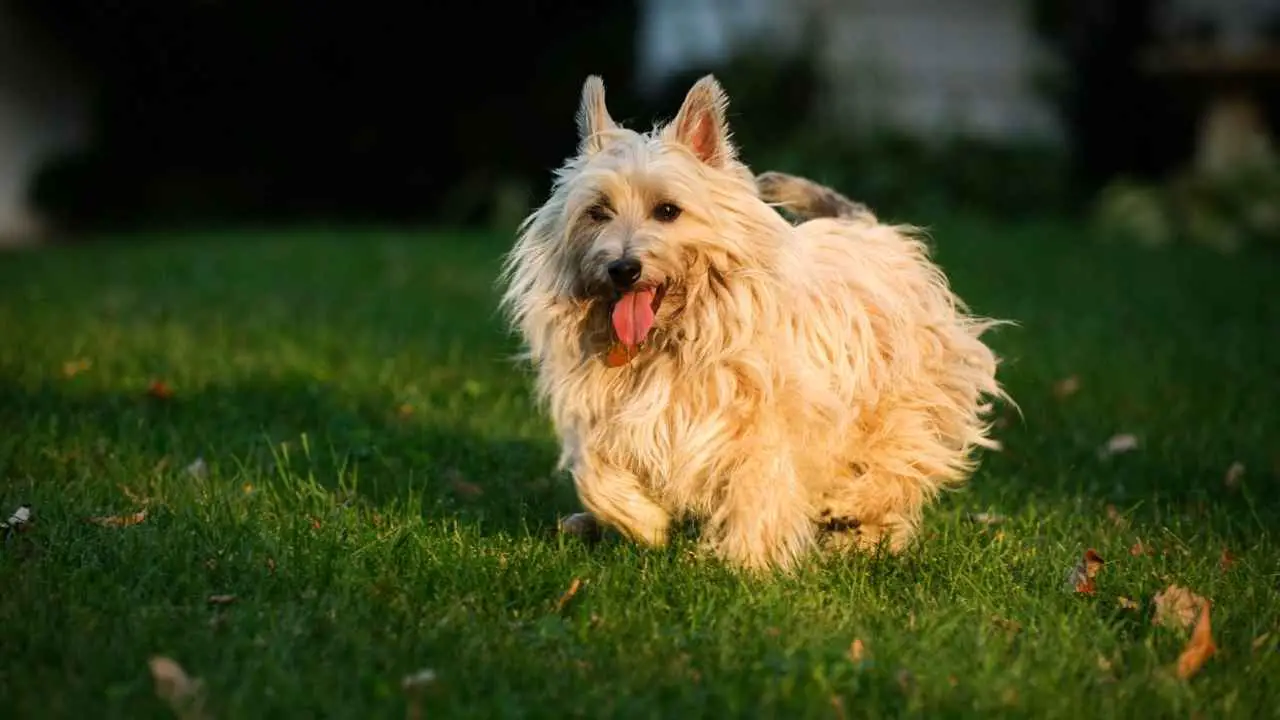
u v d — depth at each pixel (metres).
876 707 4.03
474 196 23.45
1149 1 23.12
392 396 8.16
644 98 21.67
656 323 5.09
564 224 5.25
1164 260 16.08
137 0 22.59
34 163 23.78
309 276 14.41
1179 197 19.12
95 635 4.27
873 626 4.65
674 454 5.13
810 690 4.05
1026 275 14.44
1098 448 7.25
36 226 23.73
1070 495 6.52
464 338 10.14
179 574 4.84
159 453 6.73
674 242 5.01
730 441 5.11
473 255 16.23
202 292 13.08
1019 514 6.07
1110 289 13.58
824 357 5.25
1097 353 9.90
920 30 22.55
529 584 4.90
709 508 5.26
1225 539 5.77
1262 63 19.42
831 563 5.35
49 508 5.55
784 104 21.33
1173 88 20.81
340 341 9.98
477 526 5.64
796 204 6.29
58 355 9.09
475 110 23.77
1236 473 6.69
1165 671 4.32
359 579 4.87
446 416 7.75
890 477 5.74
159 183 24.53
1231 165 19.47
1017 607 4.84
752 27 21.83
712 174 5.15
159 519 5.54
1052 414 8.05
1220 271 15.17
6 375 8.38
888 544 5.55
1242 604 4.90
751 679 4.12
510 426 7.57
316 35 23.00
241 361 9.12
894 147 21.08
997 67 23.16
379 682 3.97
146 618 4.42
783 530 5.19
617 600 4.79
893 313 5.58
